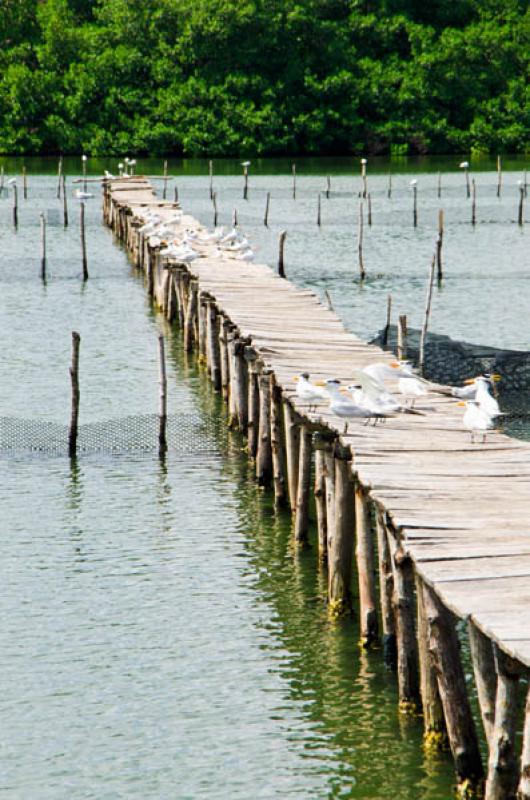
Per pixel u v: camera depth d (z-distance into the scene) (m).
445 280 50.75
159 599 19.34
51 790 13.98
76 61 117.12
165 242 45.72
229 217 72.31
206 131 112.06
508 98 114.25
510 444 19.09
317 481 20.58
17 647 17.56
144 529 22.55
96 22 124.44
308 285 49.94
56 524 22.73
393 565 15.71
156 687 16.41
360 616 18.52
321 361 25.34
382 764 14.41
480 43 113.44
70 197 84.44
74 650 17.48
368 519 17.52
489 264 55.12
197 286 37.66
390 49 117.50
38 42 119.62
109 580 20.09
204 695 16.17
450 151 115.38
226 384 31.53
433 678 14.66
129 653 17.39
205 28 111.44
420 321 41.88
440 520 15.19
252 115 111.69
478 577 13.28
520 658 11.02
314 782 14.05
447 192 84.44
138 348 38.47
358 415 19.12
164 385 27.22
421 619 14.62
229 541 22.05
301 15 112.75
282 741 14.98
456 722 13.67
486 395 19.25
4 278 52.34
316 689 16.33
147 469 26.20
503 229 66.94
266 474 25.12
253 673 16.80
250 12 111.31
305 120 112.19
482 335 39.34
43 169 103.75
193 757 14.63
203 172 100.38
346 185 89.38
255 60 114.00
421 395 21.52
